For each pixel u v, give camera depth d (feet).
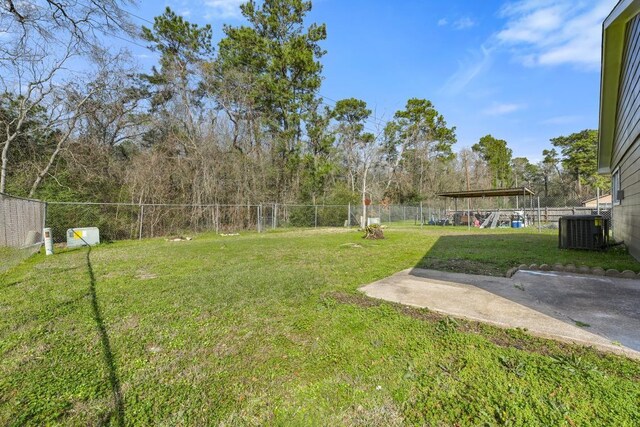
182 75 52.80
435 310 9.59
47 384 6.00
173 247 28.45
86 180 40.81
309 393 5.64
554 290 11.49
